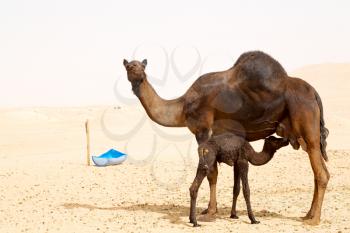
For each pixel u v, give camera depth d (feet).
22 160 74.64
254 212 40.45
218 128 37.88
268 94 36.76
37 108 165.78
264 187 50.39
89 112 163.12
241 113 37.24
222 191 49.11
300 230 35.01
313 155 36.99
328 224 36.78
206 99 37.70
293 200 44.37
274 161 64.39
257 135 38.32
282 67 37.45
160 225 36.27
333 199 44.04
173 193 48.52
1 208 42.93
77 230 35.45
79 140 108.27
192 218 35.96
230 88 37.24
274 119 37.45
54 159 75.97
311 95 37.32
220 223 36.78
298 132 37.14
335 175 55.42
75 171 59.57
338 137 102.32
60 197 46.83
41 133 122.72
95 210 41.37
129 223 36.99
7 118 146.41
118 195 47.62
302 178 54.39
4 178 55.83
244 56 37.42
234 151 36.19
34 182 53.72
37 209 42.19
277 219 38.11
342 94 237.25
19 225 37.29
